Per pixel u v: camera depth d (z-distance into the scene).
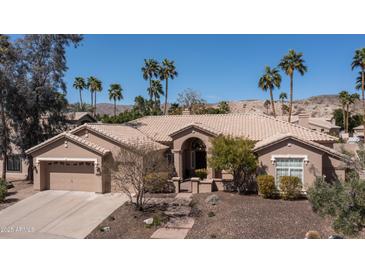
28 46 30.78
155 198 23.30
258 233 15.26
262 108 138.38
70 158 26.23
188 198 22.98
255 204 20.05
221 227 16.55
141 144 24.20
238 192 23.44
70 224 18.86
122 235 16.84
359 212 12.78
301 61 51.16
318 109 134.88
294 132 27.33
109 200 23.45
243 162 22.16
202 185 24.59
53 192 26.45
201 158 32.59
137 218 19.27
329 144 26.28
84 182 26.47
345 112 83.19
